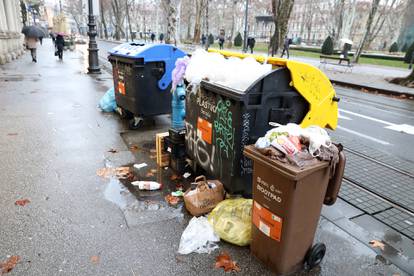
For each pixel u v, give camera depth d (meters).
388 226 3.42
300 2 70.62
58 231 3.10
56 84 11.15
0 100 8.51
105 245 2.93
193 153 4.02
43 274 2.58
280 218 2.48
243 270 2.69
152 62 5.97
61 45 19.91
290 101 3.31
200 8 42.56
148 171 4.46
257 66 3.25
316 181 2.47
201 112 3.67
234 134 3.16
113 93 7.55
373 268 2.78
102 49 34.12
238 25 73.50
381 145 6.26
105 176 4.27
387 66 23.12
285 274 2.66
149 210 3.50
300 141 2.55
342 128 7.40
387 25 52.88
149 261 2.75
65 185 4.00
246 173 3.33
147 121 6.80
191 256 2.83
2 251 2.81
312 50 36.12
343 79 15.62
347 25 46.75
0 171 4.32
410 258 2.93
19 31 25.22
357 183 4.43
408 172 4.91
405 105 10.59
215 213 3.19
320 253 2.78
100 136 5.86
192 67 3.85
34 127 6.25
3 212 3.38
